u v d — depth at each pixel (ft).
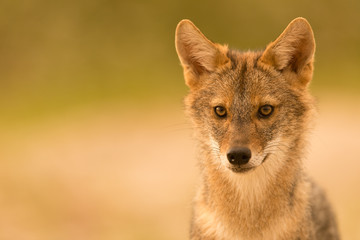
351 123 85.71
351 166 66.80
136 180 68.59
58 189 66.23
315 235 32.58
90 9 151.94
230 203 30.27
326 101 102.06
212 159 30.94
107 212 59.67
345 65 129.70
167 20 149.48
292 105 30.86
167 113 102.06
